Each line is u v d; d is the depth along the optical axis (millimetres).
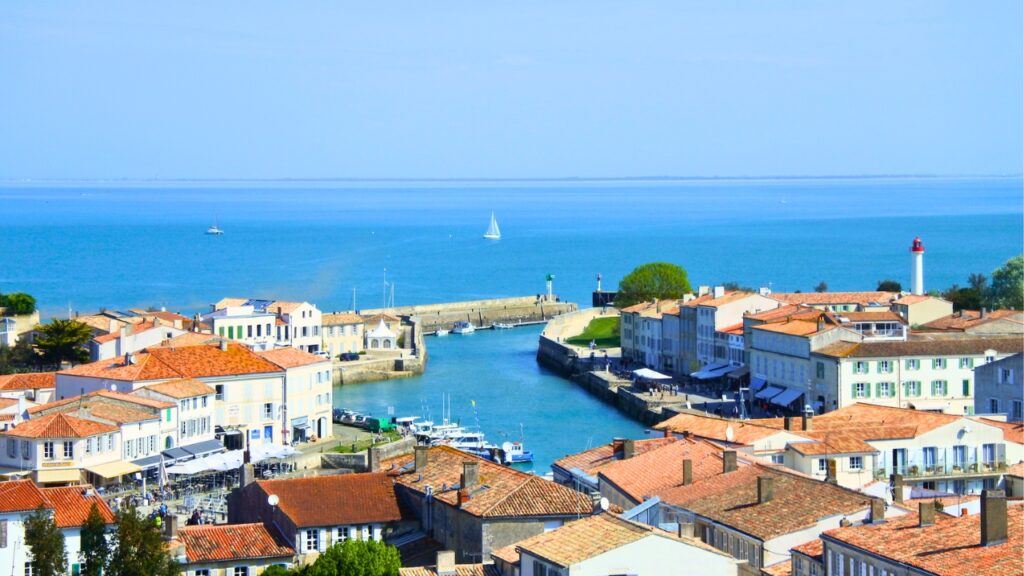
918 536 109188
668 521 141000
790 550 122938
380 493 153375
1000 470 187250
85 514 140250
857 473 175375
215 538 143875
